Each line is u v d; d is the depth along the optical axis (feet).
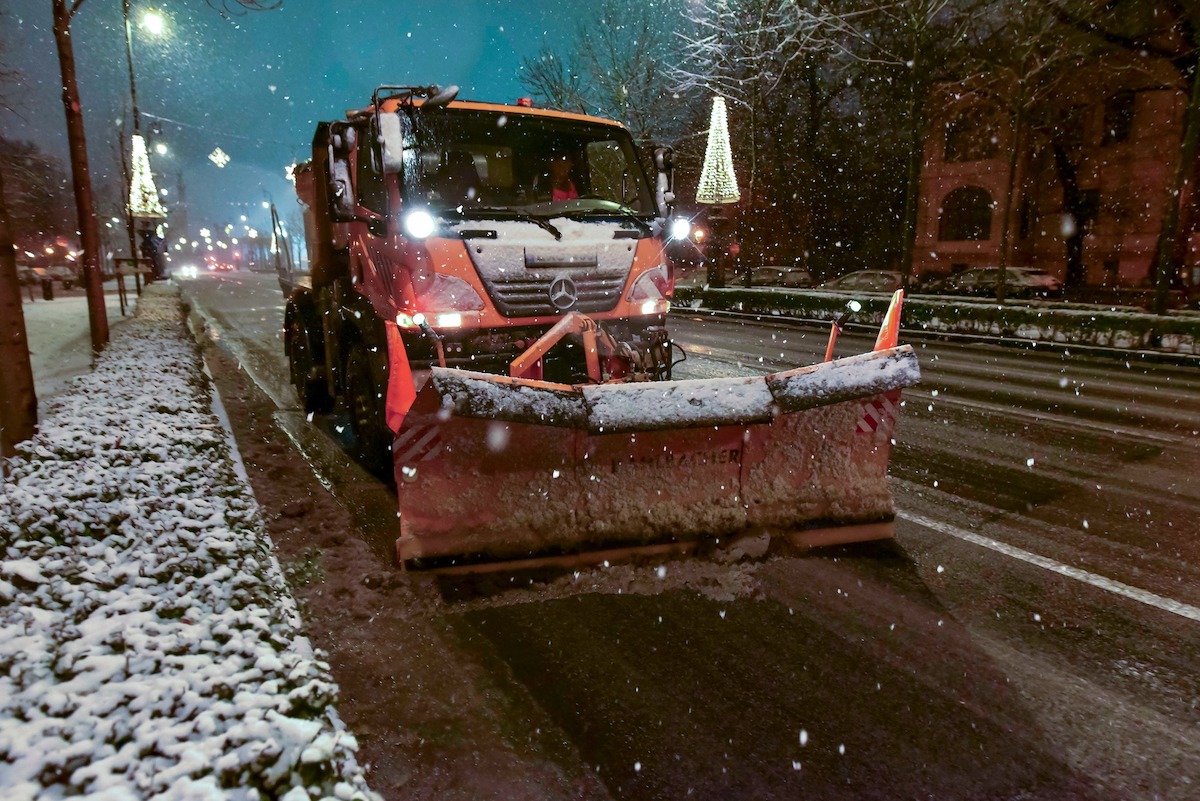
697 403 12.44
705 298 77.51
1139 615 11.69
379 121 15.61
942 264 110.83
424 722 8.95
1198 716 9.18
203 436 18.25
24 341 16.34
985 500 17.12
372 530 14.92
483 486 12.26
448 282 15.64
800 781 8.00
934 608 11.84
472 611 11.59
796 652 10.56
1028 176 100.53
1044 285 86.99
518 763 8.27
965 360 41.96
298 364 27.81
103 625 8.57
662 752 8.46
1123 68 76.69
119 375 25.71
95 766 6.02
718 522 13.20
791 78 105.29
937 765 8.27
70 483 13.32
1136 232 88.89
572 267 16.74
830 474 13.85
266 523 15.26
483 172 18.02
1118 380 34.58
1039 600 12.17
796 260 124.36
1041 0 60.34
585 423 11.85
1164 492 17.71
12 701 6.86
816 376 13.02
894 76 103.35
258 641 8.83
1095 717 9.14
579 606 11.75
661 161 19.07
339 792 6.45
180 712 6.98
